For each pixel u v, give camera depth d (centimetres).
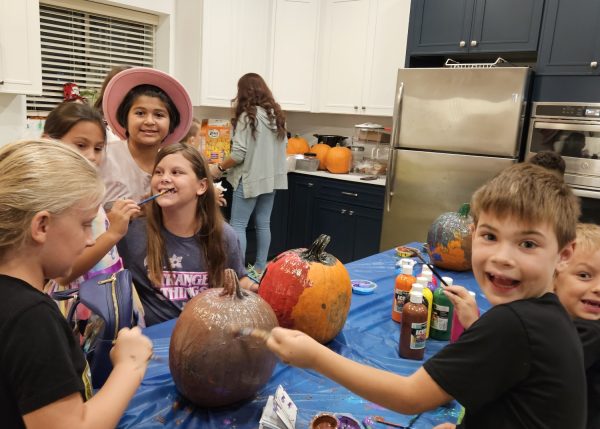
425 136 352
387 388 80
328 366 85
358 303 161
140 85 198
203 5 397
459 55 375
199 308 99
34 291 72
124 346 91
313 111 468
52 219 72
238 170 370
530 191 78
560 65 314
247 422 96
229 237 166
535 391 71
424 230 362
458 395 74
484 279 83
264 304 105
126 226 140
